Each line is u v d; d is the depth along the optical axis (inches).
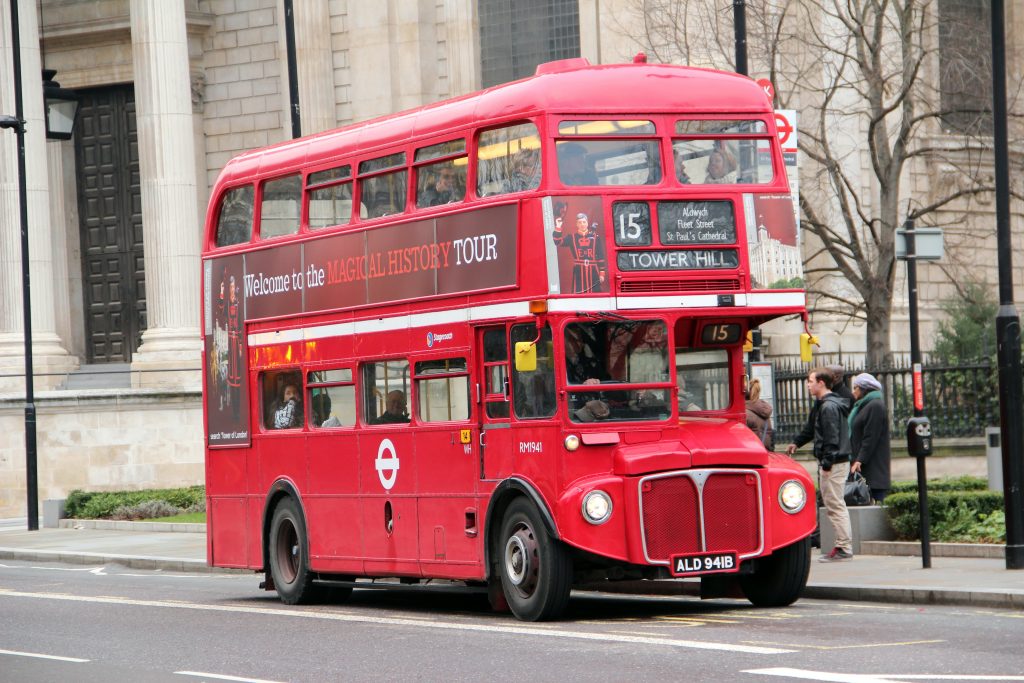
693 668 552.4
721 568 726.5
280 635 730.2
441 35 2071.9
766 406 903.7
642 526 715.4
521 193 741.9
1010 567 828.6
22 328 2074.3
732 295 749.3
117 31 2306.8
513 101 753.6
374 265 851.4
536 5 2006.6
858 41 1557.6
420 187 820.6
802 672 529.0
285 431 937.5
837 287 1850.4
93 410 2020.2
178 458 2031.3
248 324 969.5
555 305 724.0
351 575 896.3
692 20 1621.6
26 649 704.4
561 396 722.2
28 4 2091.5
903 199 1903.3
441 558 802.8
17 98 1765.5
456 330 786.8
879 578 815.7
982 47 1803.6
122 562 1317.7
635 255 737.6
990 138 1748.3
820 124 1593.3
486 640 666.8
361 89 2096.5
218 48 2294.5
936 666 537.3
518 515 745.0
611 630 682.8
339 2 2112.5
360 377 868.0
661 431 735.1
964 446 1412.4
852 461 989.2
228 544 995.3
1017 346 838.5
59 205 2324.1
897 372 1439.5
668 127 750.5
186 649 685.3
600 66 757.3
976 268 2004.2
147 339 2062.0
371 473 857.5
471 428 776.9
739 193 757.3
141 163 2070.6
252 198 970.1
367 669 595.5
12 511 2007.9
